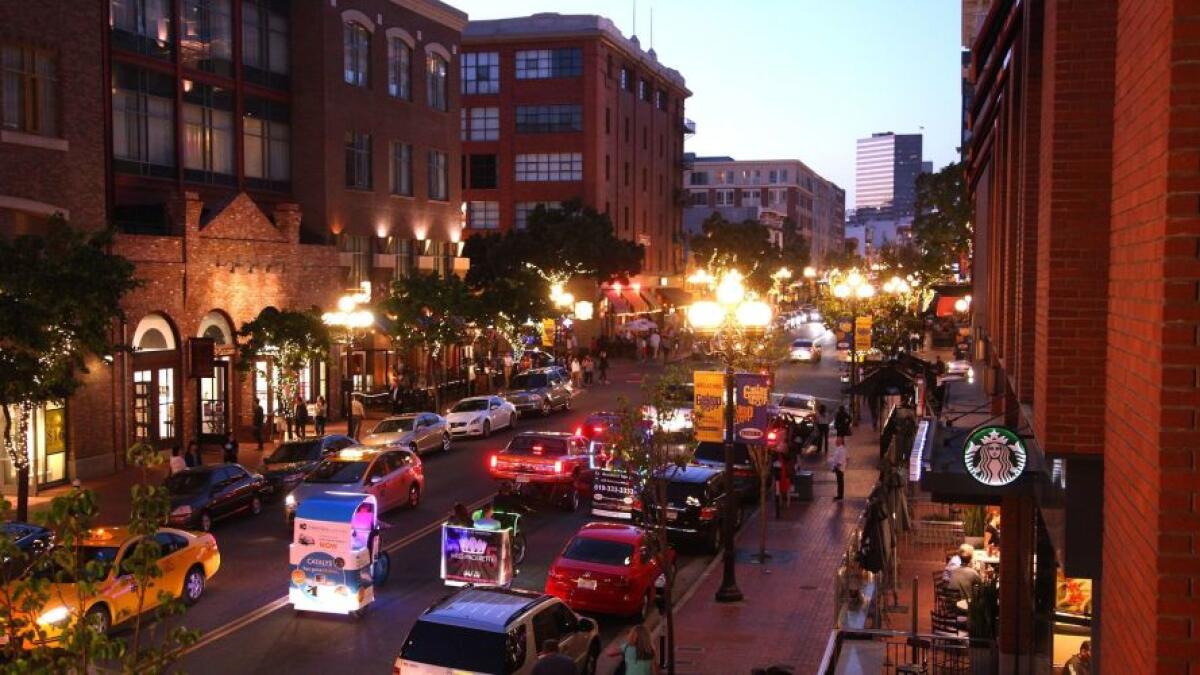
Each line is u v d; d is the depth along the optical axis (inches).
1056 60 327.9
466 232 3447.3
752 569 935.0
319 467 1103.6
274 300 1708.9
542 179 3393.2
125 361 1380.4
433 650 546.6
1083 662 498.6
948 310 1572.3
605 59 3412.9
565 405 1999.3
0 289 911.7
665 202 4104.3
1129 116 207.3
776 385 2340.1
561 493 1154.7
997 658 600.1
